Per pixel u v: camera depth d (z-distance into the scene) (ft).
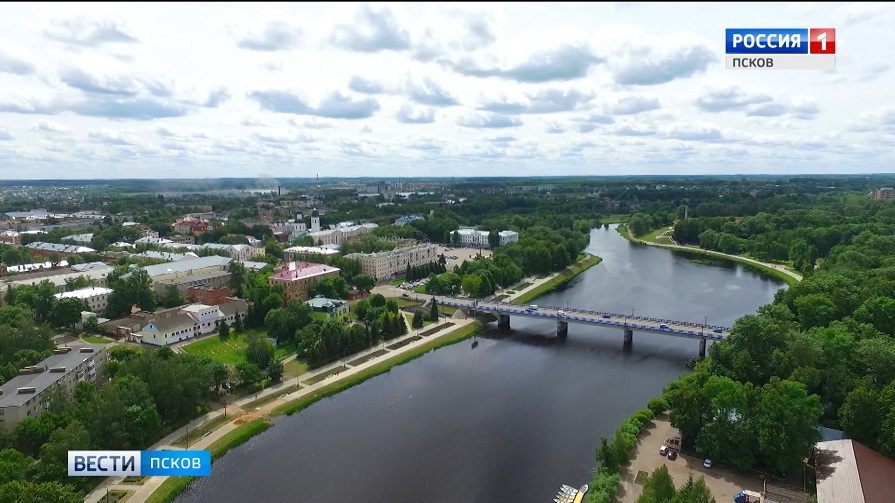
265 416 576.20
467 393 640.99
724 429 456.86
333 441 532.73
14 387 518.78
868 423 458.91
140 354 622.54
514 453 506.48
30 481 407.23
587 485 448.65
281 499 442.91
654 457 473.26
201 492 452.35
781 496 414.62
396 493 449.48
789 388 453.99
